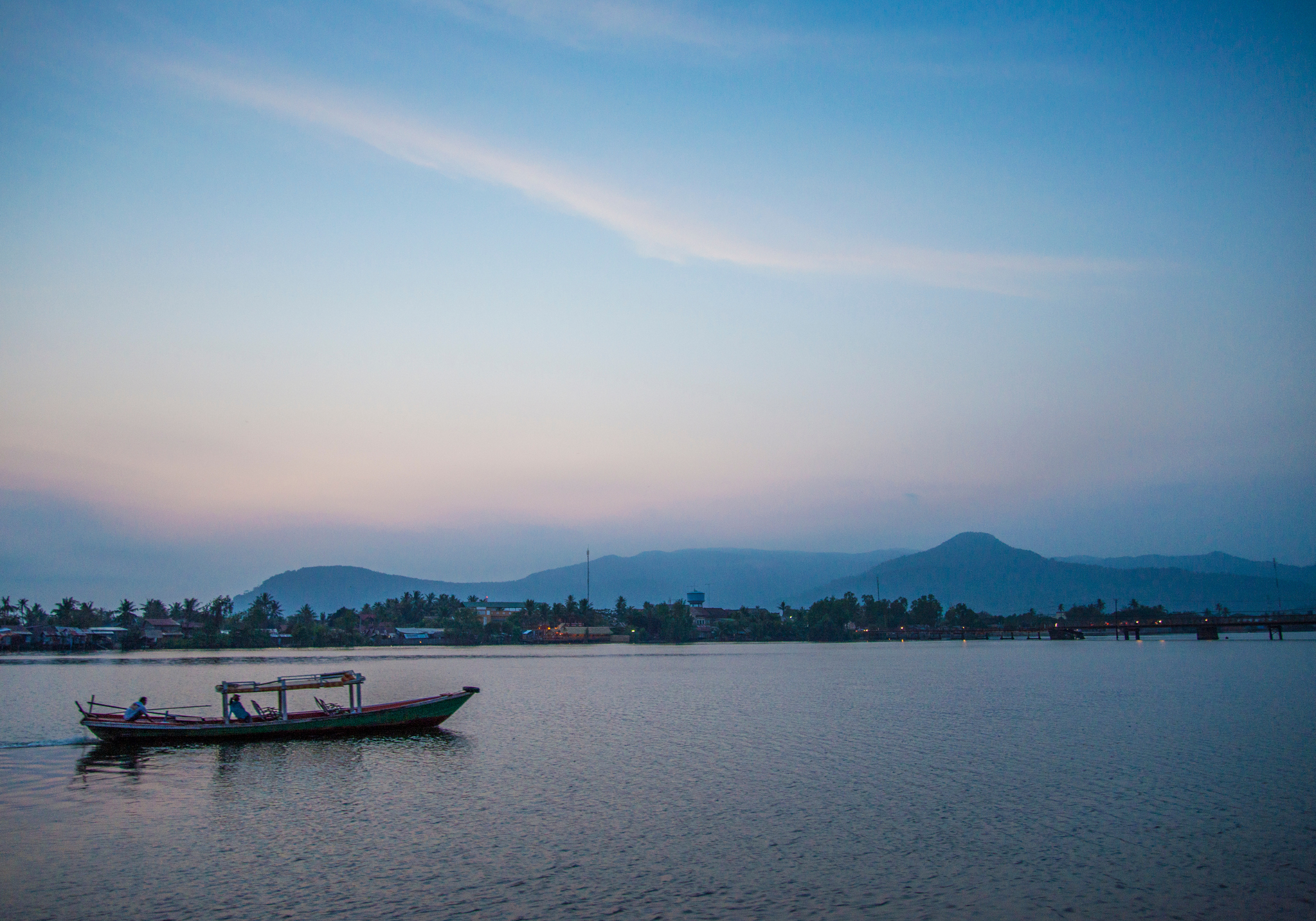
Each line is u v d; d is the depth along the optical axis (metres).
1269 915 24.81
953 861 29.44
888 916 24.81
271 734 53.38
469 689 58.28
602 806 37.25
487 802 37.97
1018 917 24.70
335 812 36.31
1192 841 31.48
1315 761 45.94
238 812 36.34
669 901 25.92
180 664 155.12
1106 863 29.16
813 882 27.53
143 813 36.19
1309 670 109.94
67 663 162.00
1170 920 24.47
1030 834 32.53
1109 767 44.75
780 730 60.09
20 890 26.95
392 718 56.16
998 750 50.34
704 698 84.75
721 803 37.72
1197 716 64.56
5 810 36.72
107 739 51.28
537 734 57.78
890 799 38.28
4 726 63.19
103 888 27.16
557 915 24.88
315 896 26.38
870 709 72.81
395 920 24.52
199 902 25.88
